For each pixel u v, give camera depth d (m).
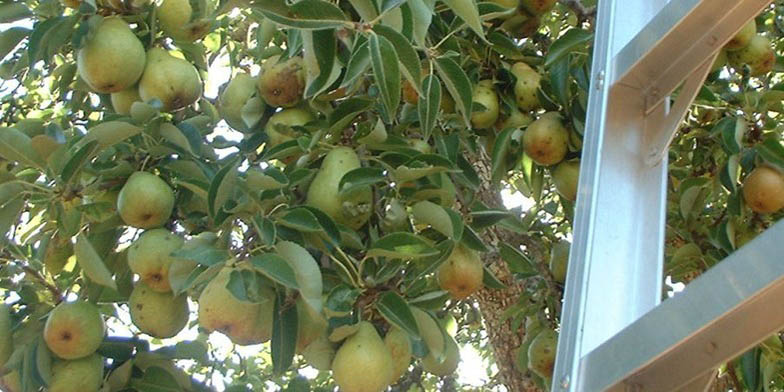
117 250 3.16
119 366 2.94
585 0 3.91
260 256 2.50
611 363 1.70
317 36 2.45
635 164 2.13
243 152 3.10
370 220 2.95
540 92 3.42
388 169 2.84
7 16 2.99
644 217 2.07
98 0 3.06
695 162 3.87
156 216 2.81
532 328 3.80
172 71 3.08
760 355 3.70
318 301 2.52
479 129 3.59
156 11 3.15
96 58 2.96
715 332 1.63
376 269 2.84
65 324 2.75
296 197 2.91
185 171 2.93
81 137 2.88
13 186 2.74
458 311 5.14
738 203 3.54
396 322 2.64
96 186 2.79
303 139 2.86
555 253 3.71
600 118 2.14
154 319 2.85
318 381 5.61
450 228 2.78
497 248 3.87
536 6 3.49
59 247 3.11
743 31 3.72
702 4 1.95
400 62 2.41
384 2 2.32
